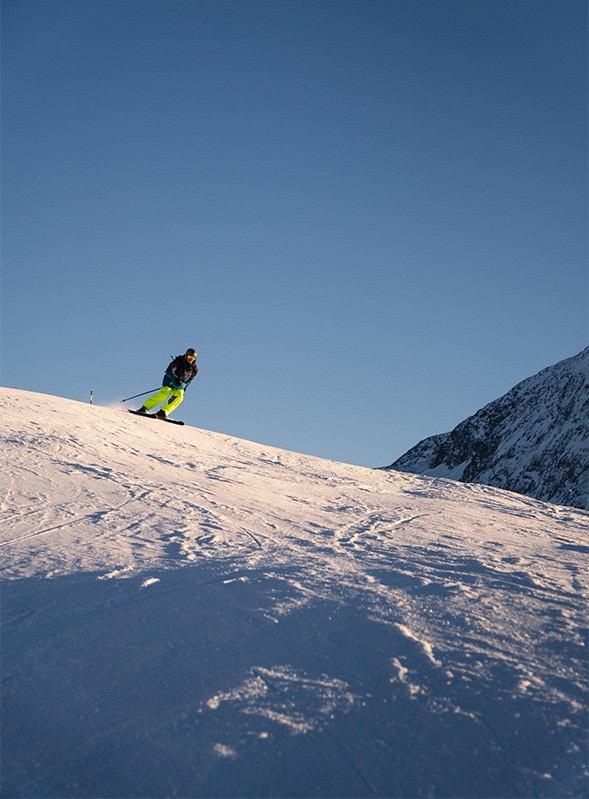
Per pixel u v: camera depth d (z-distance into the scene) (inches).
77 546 323.6
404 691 196.2
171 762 167.2
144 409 744.3
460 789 160.6
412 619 246.5
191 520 390.9
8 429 575.8
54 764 167.8
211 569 297.6
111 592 263.6
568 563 361.7
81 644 220.4
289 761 167.2
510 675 208.5
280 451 718.5
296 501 484.4
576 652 229.6
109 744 173.5
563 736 179.0
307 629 233.8
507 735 179.0
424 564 327.3
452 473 5339.6
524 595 286.4
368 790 159.8
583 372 4382.4
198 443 674.8
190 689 194.7
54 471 482.3
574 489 3344.0
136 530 360.2
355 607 255.1
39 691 195.2
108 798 157.8
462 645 227.5
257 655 214.1
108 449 573.3
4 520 364.5
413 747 173.0
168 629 231.5
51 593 261.6
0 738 176.9
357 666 209.3
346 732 177.3
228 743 172.6
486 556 356.8
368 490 573.3
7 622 235.9
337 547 354.3
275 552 334.6
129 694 192.7
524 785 162.1
